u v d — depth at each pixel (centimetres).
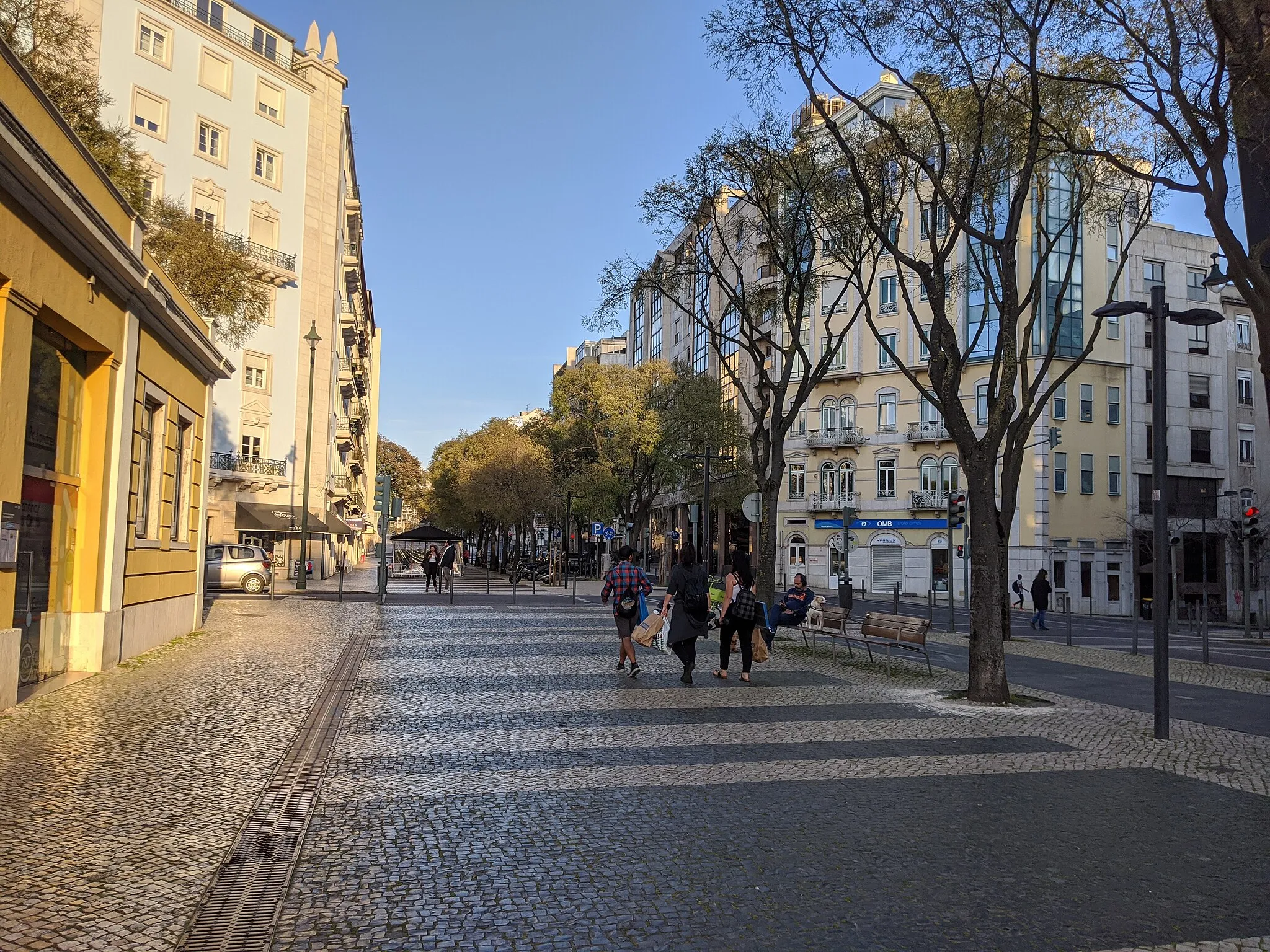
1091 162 1658
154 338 1319
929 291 1166
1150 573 4447
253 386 4412
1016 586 3888
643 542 6444
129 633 1218
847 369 4903
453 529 7900
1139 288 4575
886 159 1584
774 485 1722
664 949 399
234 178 4334
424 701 1011
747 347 1927
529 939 407
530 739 828
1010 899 464
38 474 985
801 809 620
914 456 4638
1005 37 1109
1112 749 838
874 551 4759
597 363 4678
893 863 514
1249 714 1070
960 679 1259
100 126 1848
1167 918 443
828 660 1452
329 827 563
